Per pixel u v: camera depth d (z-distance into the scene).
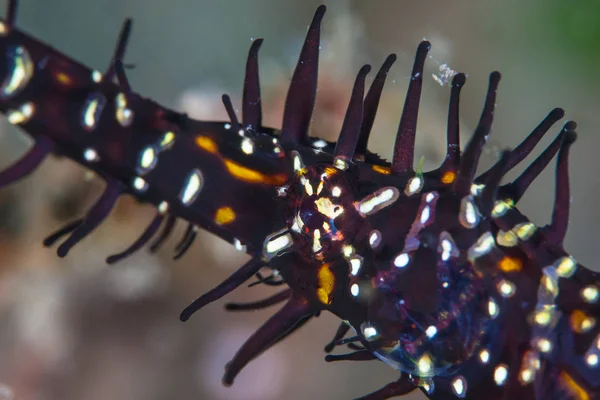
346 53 0.09
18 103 0.05
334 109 0.09
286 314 0.05
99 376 0.09
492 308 0.05
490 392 0.05
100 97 0.05
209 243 0.09
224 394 0.09
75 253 0.09
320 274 0.05
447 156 0.05
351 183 0.05
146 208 0.09
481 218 0.05
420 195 0.05
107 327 0.09
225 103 0.05
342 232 0.05
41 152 0.05
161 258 0.09
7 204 0.09
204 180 0.05
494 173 0.05
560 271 0.05
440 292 0.05
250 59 0.05
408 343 0.05
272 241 0.05
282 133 0.05
